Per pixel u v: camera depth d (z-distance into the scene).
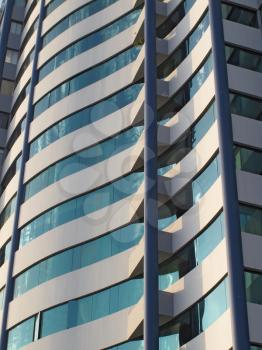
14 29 66.00
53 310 40.88
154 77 42.88
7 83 62.22
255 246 33.12
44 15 57.84
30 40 60.94
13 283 44.97
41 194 46.78
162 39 46.00
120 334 37.38
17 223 47.41
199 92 40.66
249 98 38.72
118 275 39.47
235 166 35.44
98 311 39.09
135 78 46.53
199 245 35.81
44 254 43.59
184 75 43.03
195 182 38.16
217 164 36.34
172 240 37.88
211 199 35.78
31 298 42.50
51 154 48.06
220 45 39.69
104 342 37.78
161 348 35.44
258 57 40.94
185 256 36.66
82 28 52.97
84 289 40.41
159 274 37.81
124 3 51.81
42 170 48.06
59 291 41.31
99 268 40.59
